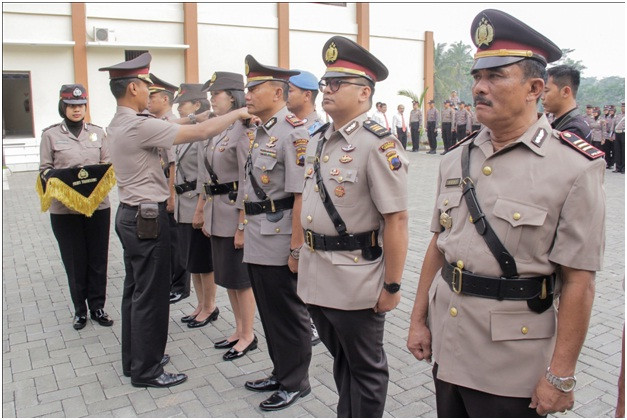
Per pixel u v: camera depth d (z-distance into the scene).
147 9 16.19
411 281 5.23
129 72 3.20
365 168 2.34
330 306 2.41
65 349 3.89
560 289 1.80
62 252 4.25
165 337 3.37
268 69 3.09
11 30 14.30
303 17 19.19
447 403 1.96
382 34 21.36
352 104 2.40
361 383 2.48
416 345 2.08
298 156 2.88
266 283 3.03
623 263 5.70
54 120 15.23
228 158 3.55
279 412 3.02
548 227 1.67
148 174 3.24
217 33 17.52
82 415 3.01
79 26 15.05
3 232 7.59
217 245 3.68
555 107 3.49
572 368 1.67
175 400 3.18
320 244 2.43
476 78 1.81
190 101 4.87
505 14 1.69
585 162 1.64
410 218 8.10
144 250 3.23
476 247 1.77
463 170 1.88
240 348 3.73
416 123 19.84
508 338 1.72
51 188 4.01
